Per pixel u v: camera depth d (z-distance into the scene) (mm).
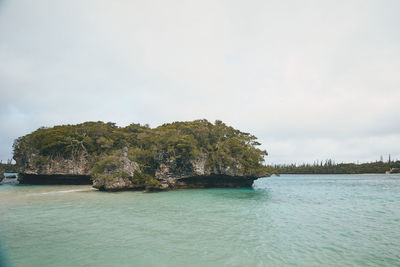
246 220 19375
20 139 63156
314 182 87688
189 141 49344
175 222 18500
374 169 170250
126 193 38531
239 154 55281
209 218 20047
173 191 44000
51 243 13320
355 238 14625
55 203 27234
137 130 72750
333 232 15930
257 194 40469
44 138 58156
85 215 20688
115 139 65000
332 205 27766
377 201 31672
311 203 29422
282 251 12445
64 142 57688
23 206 25094
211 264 10797
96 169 43375
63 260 11047
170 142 50031
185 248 12766
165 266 10539
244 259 11375
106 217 19969
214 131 57438
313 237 14836
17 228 16328
